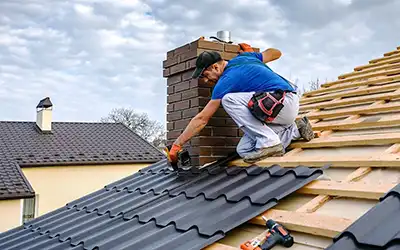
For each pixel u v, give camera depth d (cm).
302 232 248
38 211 1599
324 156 339
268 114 364
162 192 427
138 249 284
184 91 488
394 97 408
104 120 4075
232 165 423
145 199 429
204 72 403
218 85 385
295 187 297
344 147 350
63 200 1647
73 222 455
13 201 1302
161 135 4259
